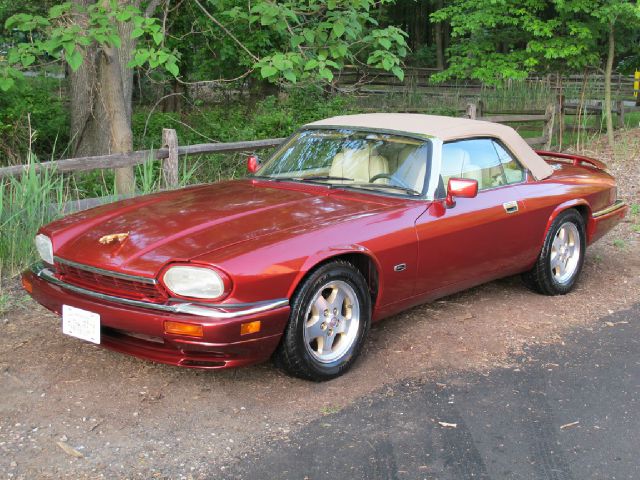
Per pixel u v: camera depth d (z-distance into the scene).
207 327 3.34
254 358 3.61
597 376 4.18
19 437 3.30
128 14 6.64
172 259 3.50
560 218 5.46
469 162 4.85
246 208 4.14
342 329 4.02
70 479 2.98
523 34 12.91
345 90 15.78
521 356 4.45
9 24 6.65
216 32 14.08
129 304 3.53
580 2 11.54
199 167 10.04
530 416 3.65
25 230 5.71
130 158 6.71
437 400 3.80
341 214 4.10
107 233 3.89
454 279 4.71
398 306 4.42
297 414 3.60
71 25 6.68
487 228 4.78
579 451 3.32
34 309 4.95
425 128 4.85
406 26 38.78
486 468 3.14
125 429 3.40
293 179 4.82
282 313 3.57
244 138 12.91
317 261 3.70
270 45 14.56
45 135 13.11
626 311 5.38
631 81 23.97
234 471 3.08
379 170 4.63
